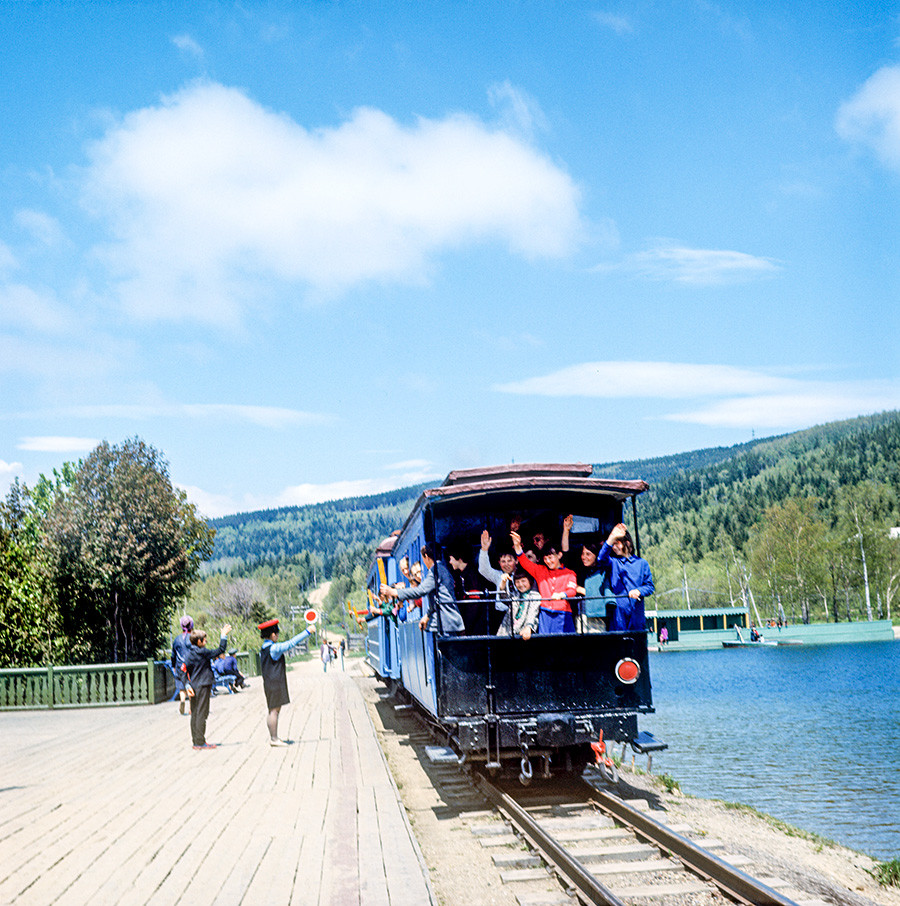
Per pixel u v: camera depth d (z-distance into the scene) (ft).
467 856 26.50
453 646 32.07
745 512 593.83
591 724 31.78
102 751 47.09
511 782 36.06
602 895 20.81
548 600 32.45
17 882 22.65
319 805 31.40
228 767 40.37
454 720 31.48
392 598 45.78
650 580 33.60
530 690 32.22
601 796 32.24
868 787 56.59
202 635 47.73
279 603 565.12
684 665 226.99
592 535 37.58
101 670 74.90
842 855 35.04
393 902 20.53
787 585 368.48
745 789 56.90
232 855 24.86
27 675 74.33
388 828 27.91
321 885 21.93
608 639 32.96
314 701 76.38
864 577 353.51
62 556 107.96
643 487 33.65
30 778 38.73
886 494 510.99
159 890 21.79
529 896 22.25
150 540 113.39
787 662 222.89
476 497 35.12
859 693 132.46
